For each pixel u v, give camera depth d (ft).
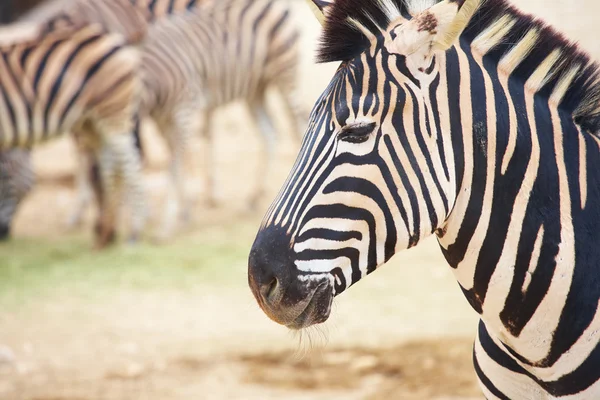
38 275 43.06
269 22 56.29
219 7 54.39
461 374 28.12
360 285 40.42
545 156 12.25
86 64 45.32
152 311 37.40
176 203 50.60
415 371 28.71
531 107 12.39
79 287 41.01
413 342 31.63
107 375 29.78
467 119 11.87
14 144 45.24
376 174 11.49
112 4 59.41
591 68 12.73
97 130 46.80
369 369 29.22
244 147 71.56
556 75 12.58
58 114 45.24
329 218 11.50
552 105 12.62
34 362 31.30
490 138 11.98
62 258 46.42
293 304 11.60
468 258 12.43
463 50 12.13
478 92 12.01
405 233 11.66
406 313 35.76
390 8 11.74
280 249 11.61
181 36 51.49
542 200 12.17
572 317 12.23
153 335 34.14
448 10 11.15
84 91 45.50
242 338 33.37
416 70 11.57
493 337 13.16
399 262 44.55
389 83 11.53
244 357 31.04
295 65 58.49
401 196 11.55
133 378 29.40
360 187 11.49
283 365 30.17
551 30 12.64
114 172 47.29
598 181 12.52
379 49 11.65
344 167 11.50
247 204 56.70
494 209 12.14
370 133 11.52
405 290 39.37
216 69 53.83
